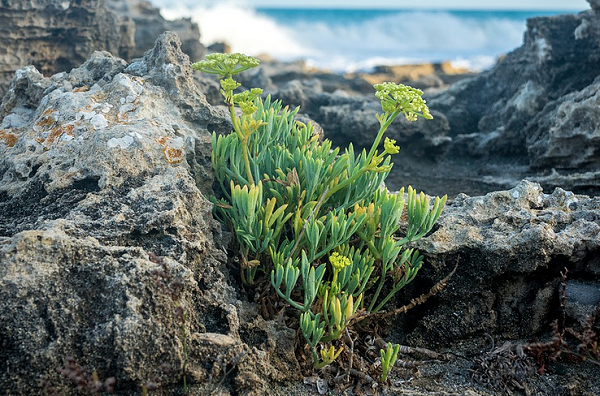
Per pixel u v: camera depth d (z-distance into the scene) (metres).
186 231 3.92
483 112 9.90
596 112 6.89
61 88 4.96
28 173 4.32
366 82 14.13
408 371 4.10
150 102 4.75
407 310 4.52
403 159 8.89
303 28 54.50
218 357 3.60
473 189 8.13
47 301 3.38
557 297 4.31
